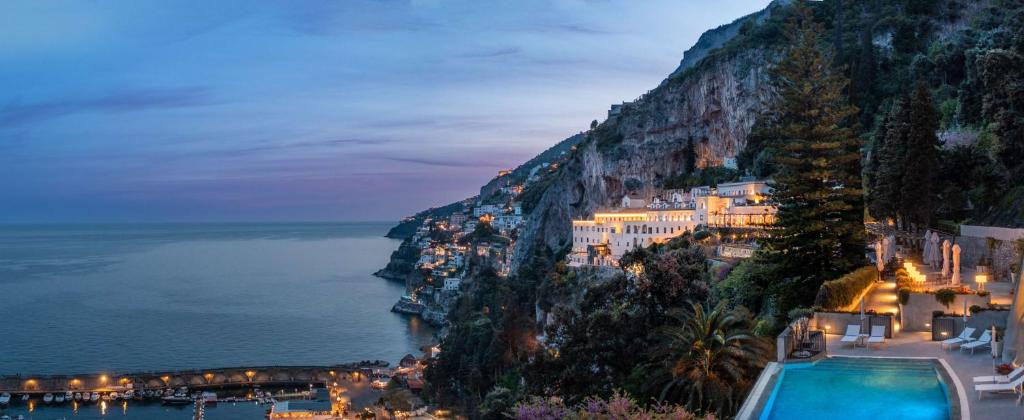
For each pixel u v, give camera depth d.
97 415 160.50
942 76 146.12
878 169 97.38
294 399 174.75
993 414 31.44
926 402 34.66
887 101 158.38
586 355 61.19
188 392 178.88
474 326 171.75
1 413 160.50
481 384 146.50
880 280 66.06
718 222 151.88
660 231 170.00
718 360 44.44
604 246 181.50
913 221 88.38
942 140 95.75
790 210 71.50
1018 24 105.25
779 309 66.75
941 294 50.62
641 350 59.81
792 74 76.50
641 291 64.62
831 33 199.75
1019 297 39.66
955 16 186.62
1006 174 84.69
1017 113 85.88
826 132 73.06
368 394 177.38
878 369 40.38
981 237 74.06
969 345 42.66
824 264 70.00
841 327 49.06
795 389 37.19
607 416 36.09
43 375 183.38
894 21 189.00
